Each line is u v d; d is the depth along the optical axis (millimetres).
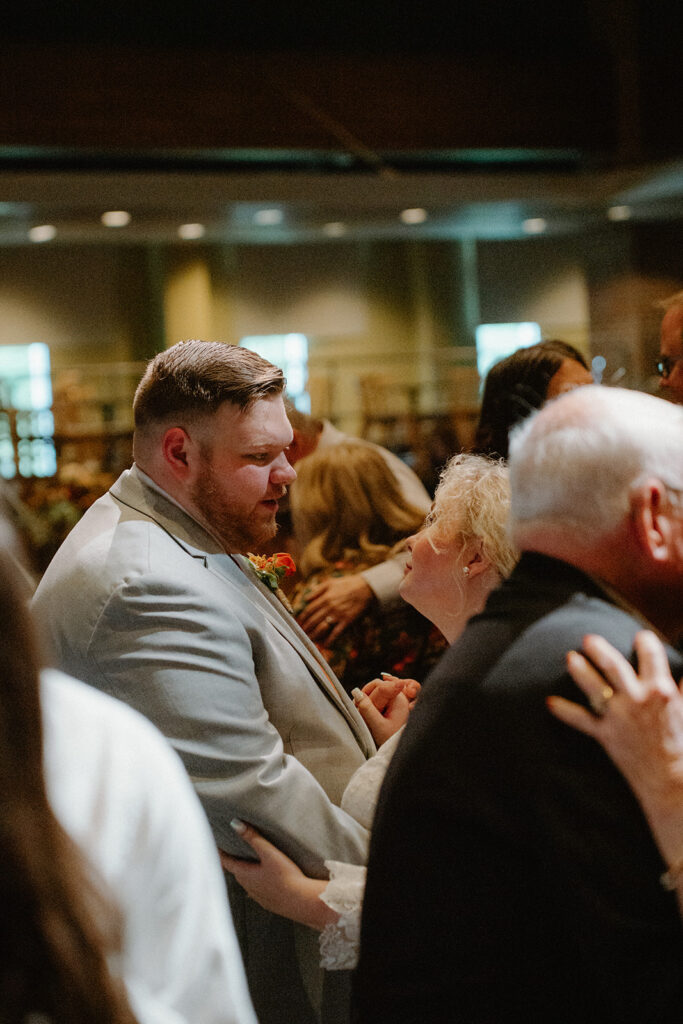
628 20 7914
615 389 1223
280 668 1792
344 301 12242
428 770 1098
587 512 1143
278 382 1785
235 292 12023
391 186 8570
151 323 11867
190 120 7723
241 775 1606
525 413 2576
